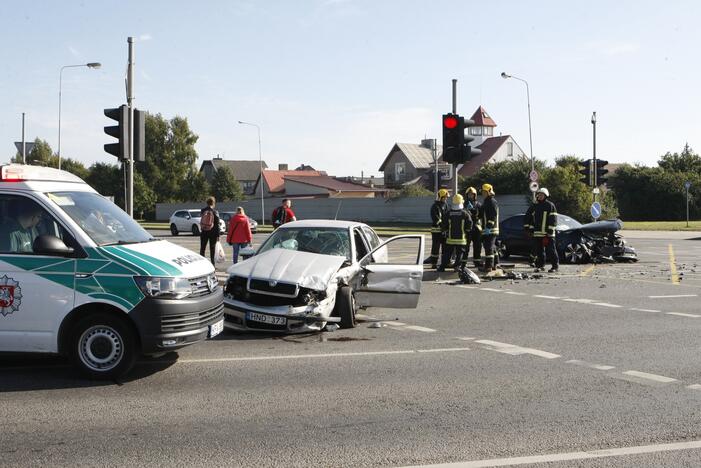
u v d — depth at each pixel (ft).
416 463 14.74
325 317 29.37
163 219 233.35
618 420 17.83
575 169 155.22
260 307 29.07
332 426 17.33
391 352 26.32
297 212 198.29
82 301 21.63
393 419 17.92
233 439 16.34
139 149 42.75
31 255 21.94
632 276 53.26
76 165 268.82
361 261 34.01
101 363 21.91
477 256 56.65
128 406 19.13
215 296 23.79
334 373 22.93
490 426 17.31
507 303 39.63
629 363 24.50
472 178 181.47
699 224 154.71
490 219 53.98
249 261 31.55
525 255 68.13
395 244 91.25
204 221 56.39
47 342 21.76
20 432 16.90
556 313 35.99
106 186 248.93
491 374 22.82
